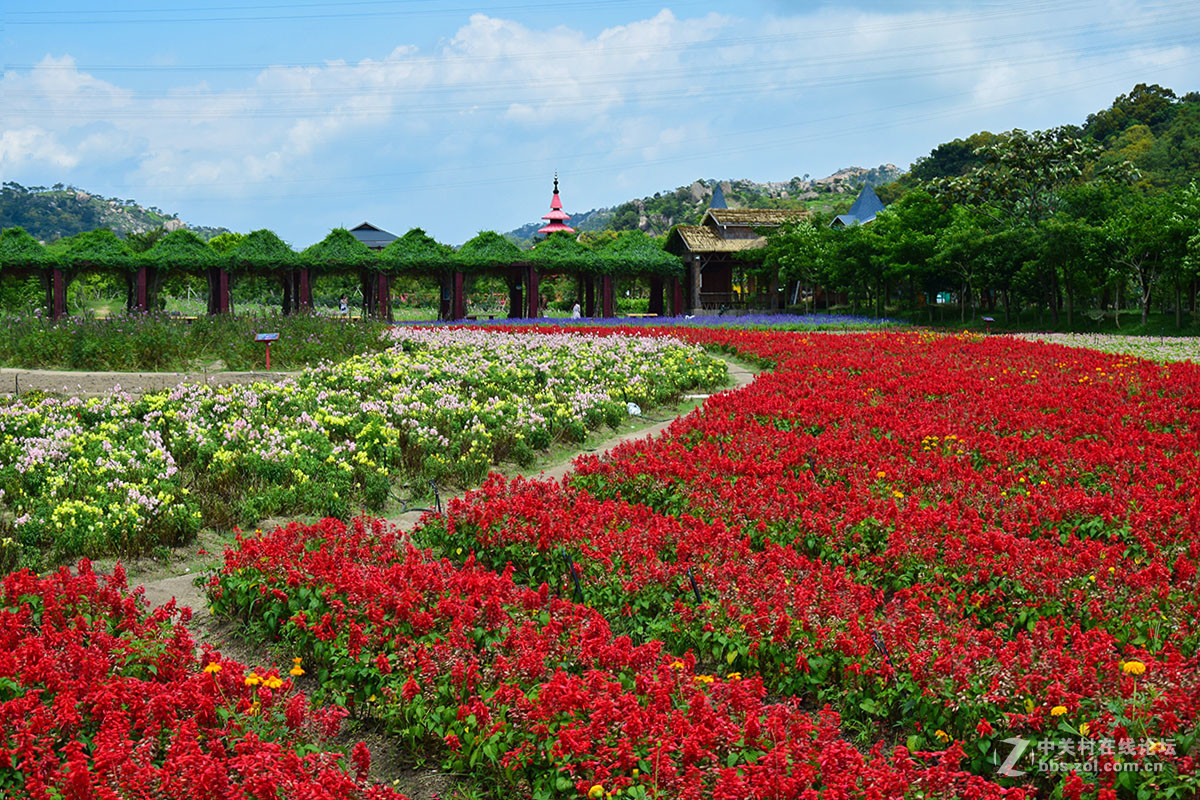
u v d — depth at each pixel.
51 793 4.64
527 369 20.56
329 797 4.48
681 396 19.94
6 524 10.01
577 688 5.34
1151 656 6.13
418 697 5.93
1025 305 56.38
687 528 9.19
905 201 59.38
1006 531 8.88
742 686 5.51
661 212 197.25
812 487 10.35
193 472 12.33
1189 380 18.28
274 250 49.59
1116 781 4.84
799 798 4.54
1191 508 8.94
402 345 25.91
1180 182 83.69
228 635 7.81
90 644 6.48
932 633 6.31
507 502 9.63
